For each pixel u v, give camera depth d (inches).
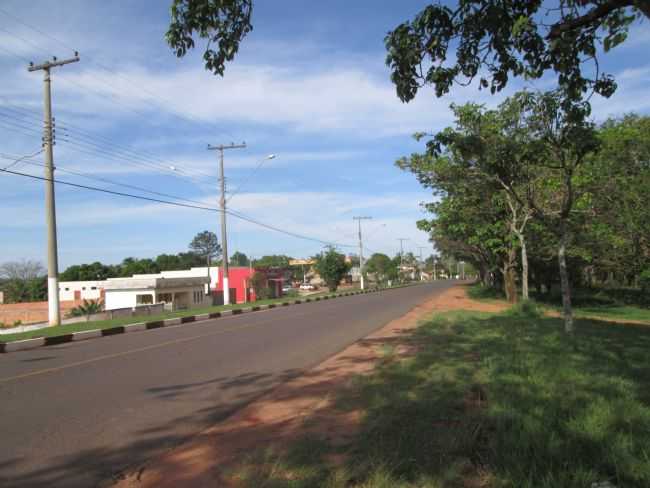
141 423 229.0
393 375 277.9
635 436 162.6
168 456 186.7
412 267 5669.3
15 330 1103.0
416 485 139.3
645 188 792.3
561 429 169.8
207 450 189.5
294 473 152.6
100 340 589.0
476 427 180.7
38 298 2527.1
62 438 209.6
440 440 168.9
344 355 388.8
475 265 2113.7
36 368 378.6
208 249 4443.9
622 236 897.5
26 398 277.9
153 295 1557.6
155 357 414.3
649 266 975.0
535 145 376.2
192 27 248.1
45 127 812.6
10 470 176.9
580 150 358.9
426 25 254.5
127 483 164.2
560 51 253.1
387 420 194.4
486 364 290.2
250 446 189.0
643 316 860.0
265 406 249.4
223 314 982.4
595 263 1131.3
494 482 138.3
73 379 329.4
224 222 1332.4
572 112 295.9
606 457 145.3
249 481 151.0
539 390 222.5
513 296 1063.0
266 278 2119.8
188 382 311.9
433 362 309.0
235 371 343.9
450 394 229.6
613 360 297.7
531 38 251.9
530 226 888.3
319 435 188.7
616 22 235.6
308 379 308.2
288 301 1360.7
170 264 3939.5
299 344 466.3
